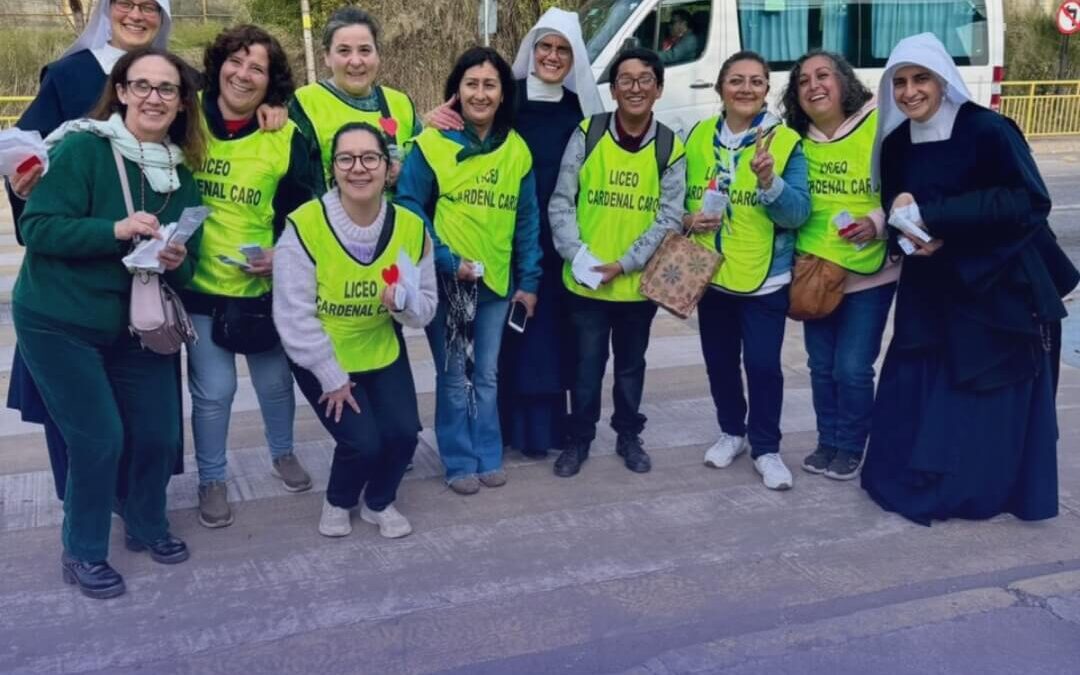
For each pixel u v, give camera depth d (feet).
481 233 13.62
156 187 10.93
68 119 11.73
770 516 13.88
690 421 17.53
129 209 10.84
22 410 12.00
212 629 10.98
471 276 13.61
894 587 12.02
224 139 12.11
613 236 14.17
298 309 11.91
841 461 15.03
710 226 14.05
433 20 54.29
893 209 12.86
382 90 14.16
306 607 11.44
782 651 10.70
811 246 14.15
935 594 11.87
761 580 12.16
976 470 13.37
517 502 14.24
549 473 15.26
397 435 12.62
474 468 14.62
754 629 11.11
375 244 11.94
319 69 56.59
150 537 12.25
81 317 10.61
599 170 14.08
